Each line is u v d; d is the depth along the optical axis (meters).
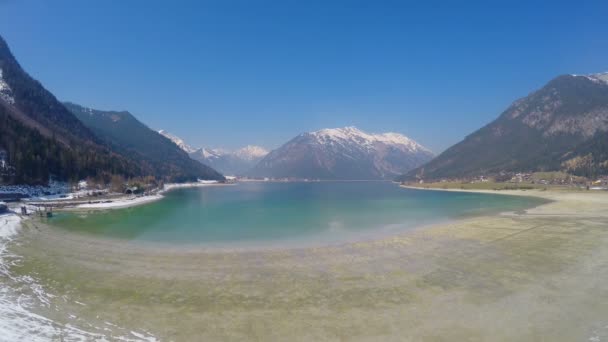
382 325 17.31
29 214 66.25
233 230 47.53
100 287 23.02
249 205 93.19
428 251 32.84
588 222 50.34
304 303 20.22
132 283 23.89
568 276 24.61
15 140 110.69
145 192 133.50
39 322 17.42
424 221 56.06
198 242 38.75
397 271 26.31
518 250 32.75
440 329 16.84
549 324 17.23
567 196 112.38
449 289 22.28
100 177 128.88
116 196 112.19
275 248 35.25
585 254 30.86
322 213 70.62
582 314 18.34
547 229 44.34
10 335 15.78
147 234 44.31
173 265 28.58
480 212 69.06
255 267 27.88
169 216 65.94
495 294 21.33
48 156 114.44
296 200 114.44
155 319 18.05
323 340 15.91
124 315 18.50
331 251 33.50
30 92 192.50
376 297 21.05
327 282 23.92
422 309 19.20
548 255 30.66
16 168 100.50
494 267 27.09
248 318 18.23
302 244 37.31
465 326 17.11
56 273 26.16
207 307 19.67
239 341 15.81
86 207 84.19
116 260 30.25
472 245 35.25
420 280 24.12
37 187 102.12
